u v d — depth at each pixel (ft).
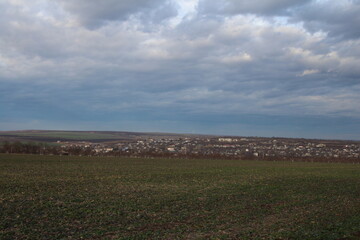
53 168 211.00
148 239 56.24
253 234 59.77
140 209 83.51
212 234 59.82
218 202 96.27
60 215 74.69
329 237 57.47
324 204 95.14
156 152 490.49
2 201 89.35
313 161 405.59
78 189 118.42
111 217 73.72
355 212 82.48
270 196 109.70
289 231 61.67
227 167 260.01
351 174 208.23
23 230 60.90
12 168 200.54
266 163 337.31
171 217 74.69
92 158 354.74
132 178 161.79
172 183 144.05
